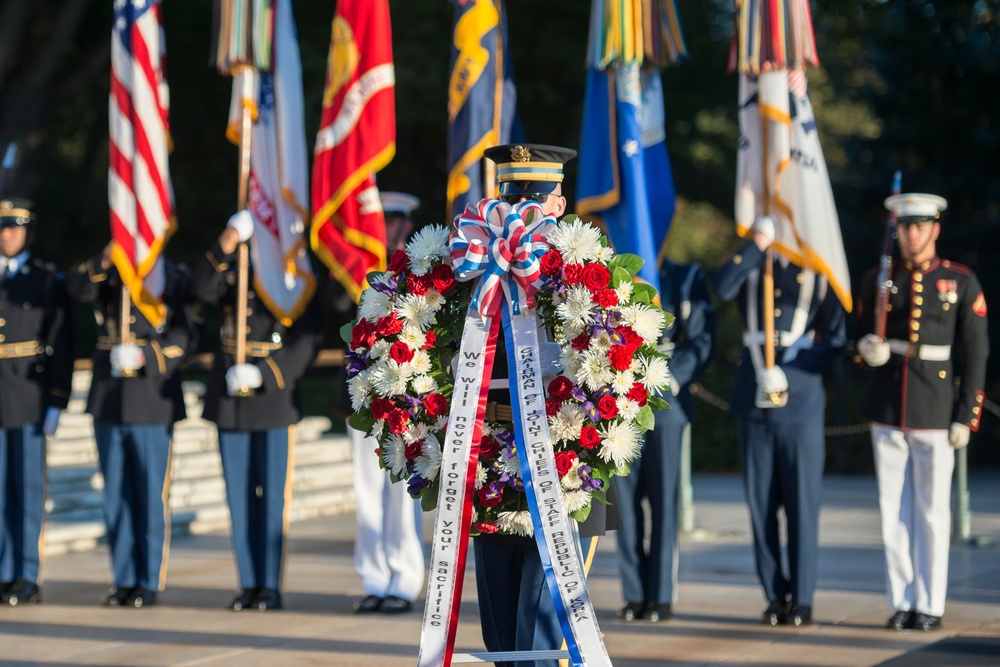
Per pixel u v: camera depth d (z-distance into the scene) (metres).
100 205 80.88
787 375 23.84
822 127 103.25
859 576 28.67
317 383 65.31
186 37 69.94
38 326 27.95
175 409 27.23
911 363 23.52
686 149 75.81
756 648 21.75
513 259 14.60
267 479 26.33
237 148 77.44
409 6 58.12
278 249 27.03
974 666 20.11
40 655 22.14
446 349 15.27
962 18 62.25
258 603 26.16
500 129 27.16
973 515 38.97
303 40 62.09
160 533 26.92
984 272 60.41
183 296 27.95
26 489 27.44
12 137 64.62
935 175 62.09
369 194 26.75
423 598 27.64
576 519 14.66
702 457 55.66
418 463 14.91
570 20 60.91
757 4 25.09
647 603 24.50
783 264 24.70
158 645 22.83
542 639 15.24
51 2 67.88
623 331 14.45
